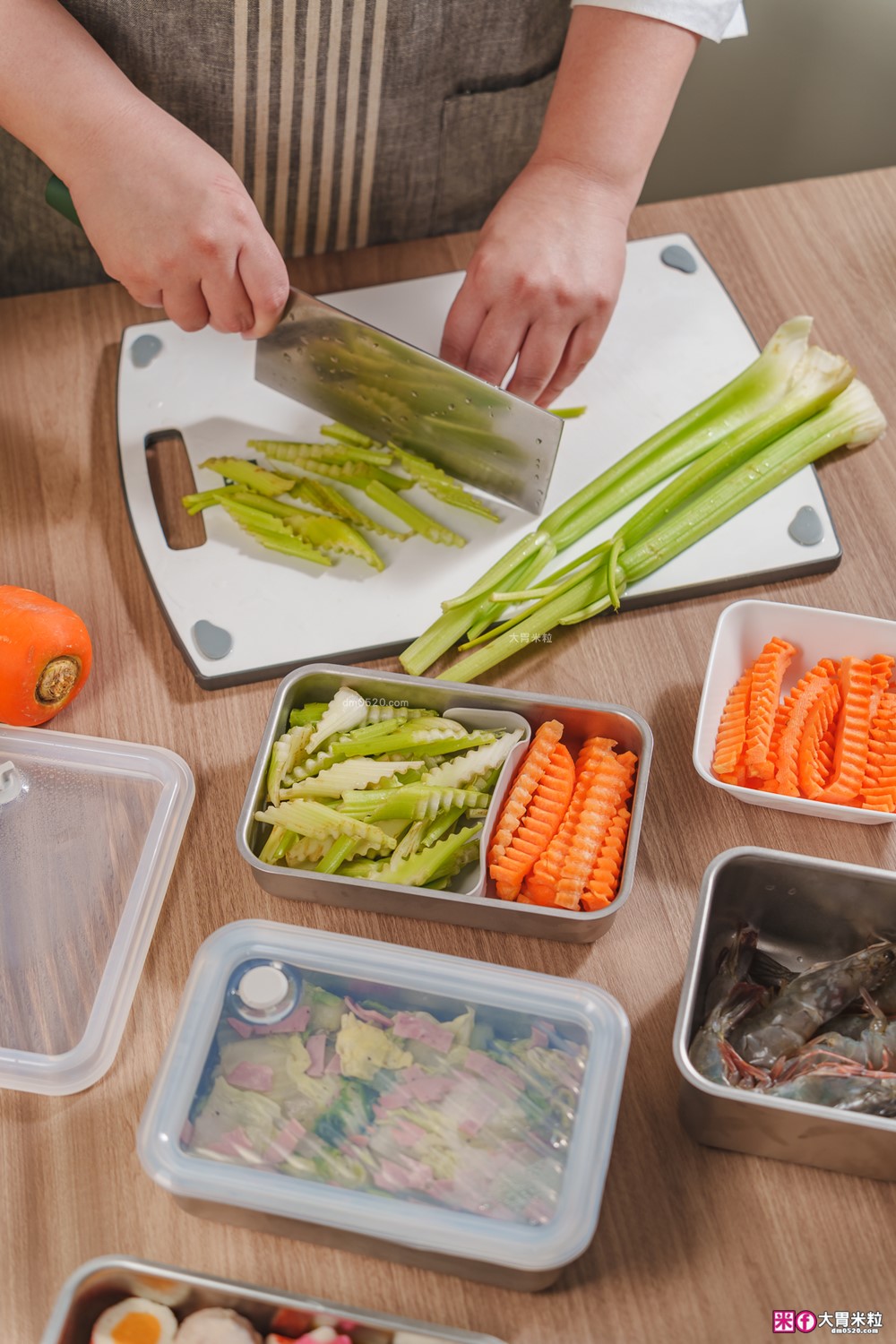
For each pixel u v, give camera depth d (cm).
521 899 89
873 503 112
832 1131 73
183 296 106
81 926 90
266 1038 80
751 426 112
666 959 88
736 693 98
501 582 105
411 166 134
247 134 124
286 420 116
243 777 97
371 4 115
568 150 112
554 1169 75
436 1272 76
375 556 106
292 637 103
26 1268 77
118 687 102
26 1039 85
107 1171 80
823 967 83
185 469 115
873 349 122
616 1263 76
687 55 112
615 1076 78
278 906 91
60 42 102
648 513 108
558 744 94
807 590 107
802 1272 76
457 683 93
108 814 95
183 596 105
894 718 96
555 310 108
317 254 129
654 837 93
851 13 172
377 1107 78
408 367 105
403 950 83
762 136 188
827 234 131
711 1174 79
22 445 116
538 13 124
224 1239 78
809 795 93
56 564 109
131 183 101
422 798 90
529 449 104
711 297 124
